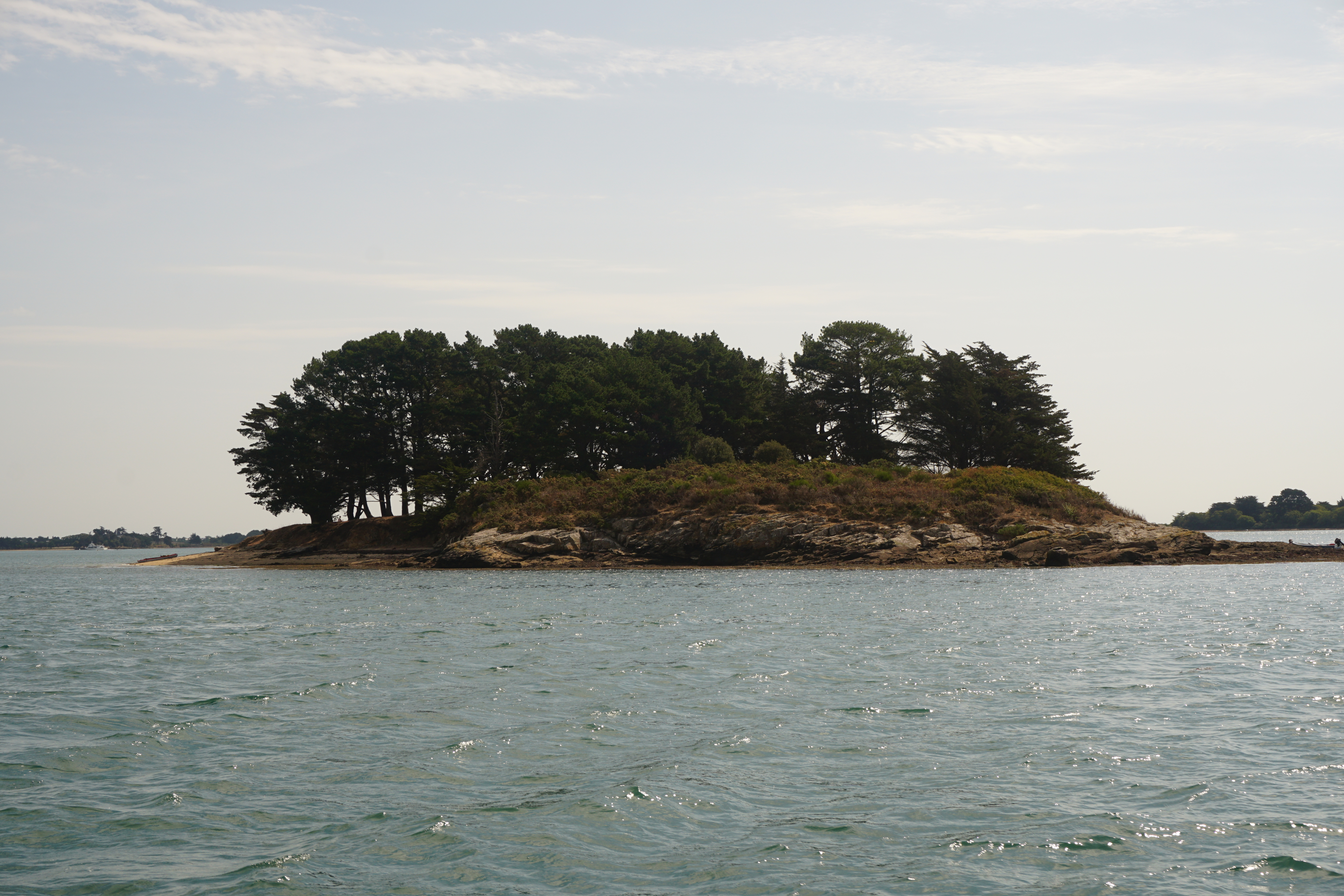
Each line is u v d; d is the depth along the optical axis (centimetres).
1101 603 3775
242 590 5516
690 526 7000
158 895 955
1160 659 2292
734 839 1095
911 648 2542
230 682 2119
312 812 1196
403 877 996
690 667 2261
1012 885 962
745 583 5216
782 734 1559
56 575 8569
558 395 8588
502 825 1143
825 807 1198
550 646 2659
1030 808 1183
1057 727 1581
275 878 995
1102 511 7244
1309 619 3150
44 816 1184
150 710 1802
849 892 950
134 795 1266
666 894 951
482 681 2091
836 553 6506
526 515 7569
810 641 2714
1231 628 2906
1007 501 7000
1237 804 1177
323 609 4025
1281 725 1570
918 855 1040
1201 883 958
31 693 2000
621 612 3647
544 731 1598
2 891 960
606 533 7338
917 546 6519
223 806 1220
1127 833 1093
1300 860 1008
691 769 1363
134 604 4597
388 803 1228
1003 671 2155
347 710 1783
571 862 1031
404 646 2708
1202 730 1548
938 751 1447
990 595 4200
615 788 1274
